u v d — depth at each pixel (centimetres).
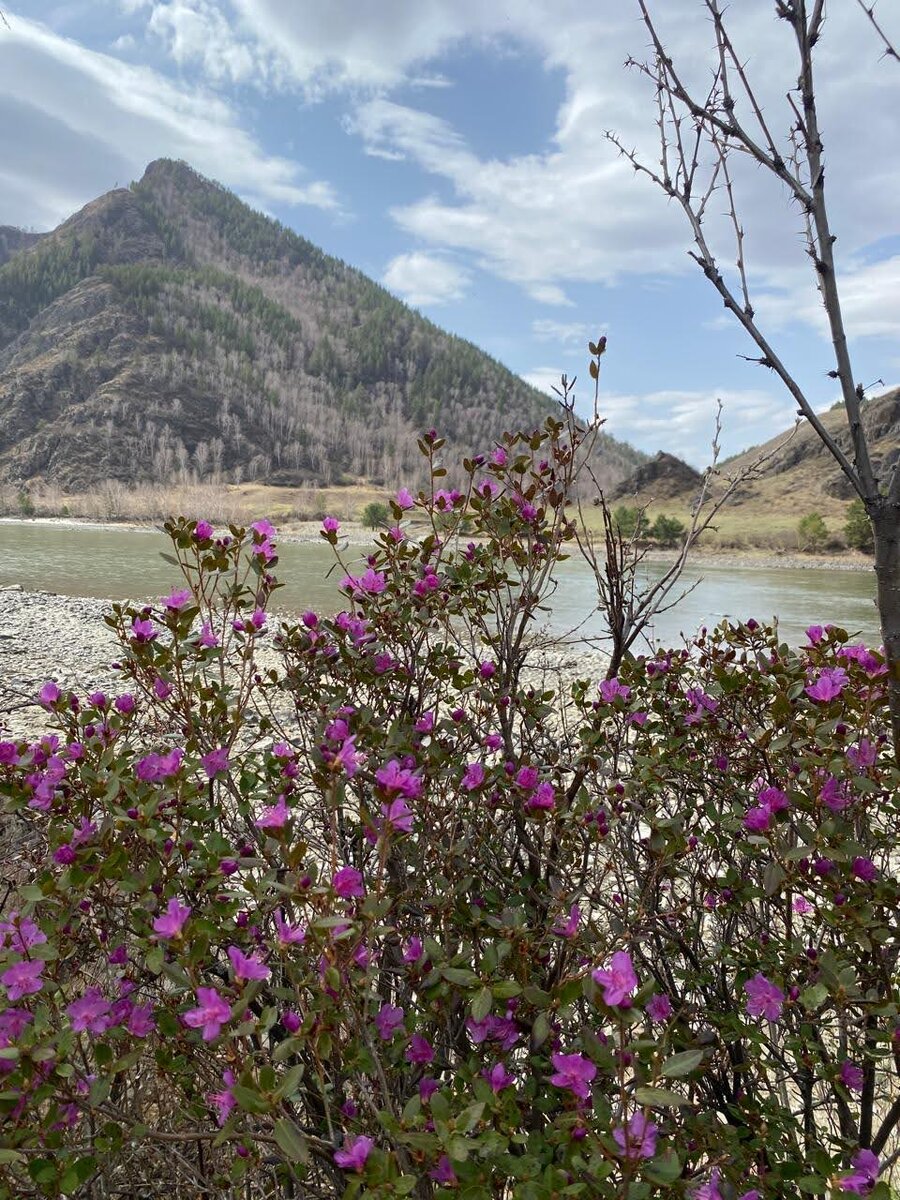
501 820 201
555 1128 124
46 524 9056
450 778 182
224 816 200
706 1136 143
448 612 225
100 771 163
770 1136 152
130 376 17588
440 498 233
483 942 156
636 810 182
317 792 210
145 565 3666
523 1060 150
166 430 15988
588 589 2598
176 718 206
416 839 183
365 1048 128
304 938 126
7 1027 123
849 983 136
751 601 2702
